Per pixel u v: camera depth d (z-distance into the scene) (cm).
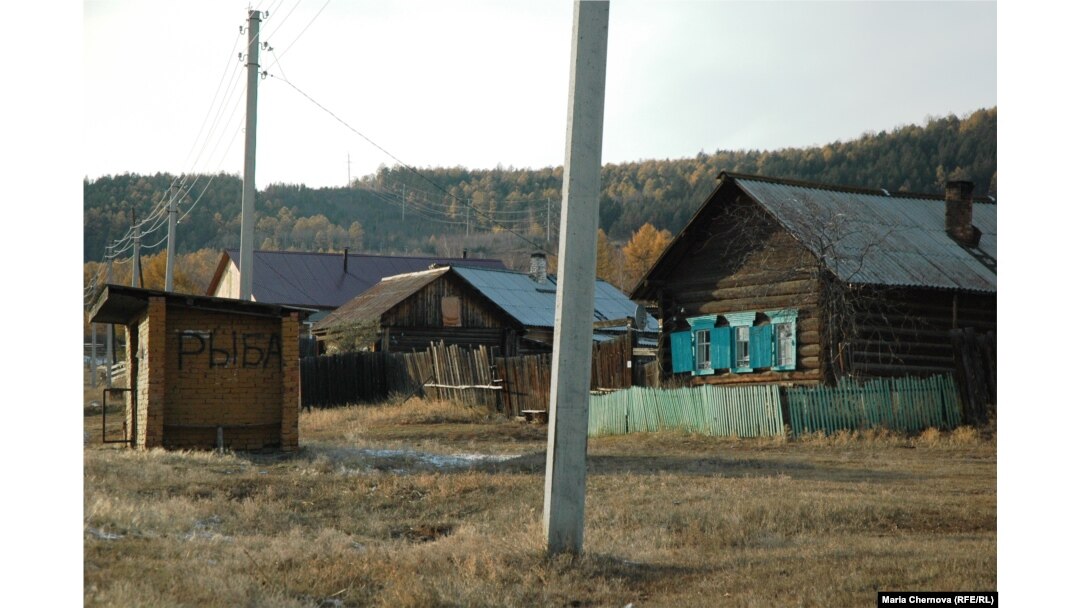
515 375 3156
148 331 1898
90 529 1038
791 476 1688
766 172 12950
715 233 3105
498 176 18525
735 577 934
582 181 1064
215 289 7331
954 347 2395
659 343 3231
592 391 3084
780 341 2853
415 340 4441
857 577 895
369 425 2944
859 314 2708
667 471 1783
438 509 1377
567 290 1061
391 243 16438
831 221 2809
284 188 18300
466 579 924
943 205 3366
